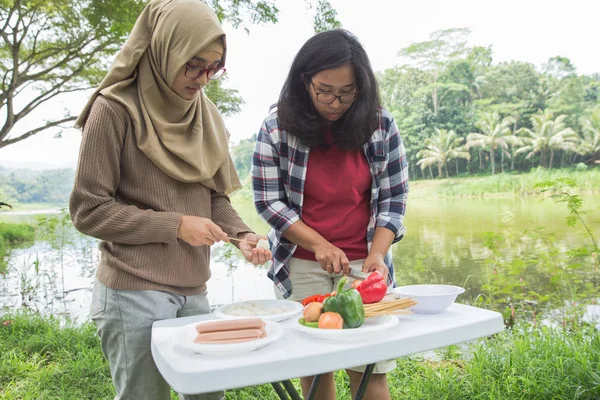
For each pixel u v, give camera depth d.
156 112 1.78
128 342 1.70
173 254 1.78
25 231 12.73
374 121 1.97
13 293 6.71
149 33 1.80
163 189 1.79
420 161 35.81
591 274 5.91
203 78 1.77
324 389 2.09
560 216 14.62
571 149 33.53
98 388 3.31
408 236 13.31
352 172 2.05
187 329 1.38
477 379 2.97
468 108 37.09
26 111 10.34
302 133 1.97
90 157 1.65
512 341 3.52
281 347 1.29
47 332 4.43
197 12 1.71
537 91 38.12
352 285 1.65
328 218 2.07
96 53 9.70
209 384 1.11
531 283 6.07
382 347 1.29
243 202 16.88
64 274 7.79
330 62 1.84
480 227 14.15
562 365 2.89
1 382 3.47
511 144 34.66
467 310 1.64
